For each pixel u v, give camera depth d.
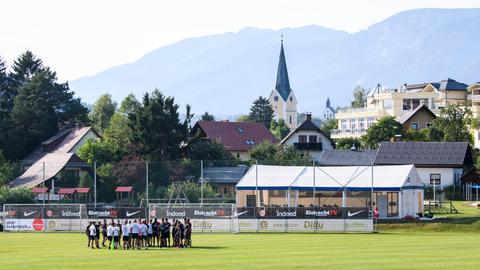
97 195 130.50
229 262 58.72
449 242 77.81
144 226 74.56
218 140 176.25
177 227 75.25
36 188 127.88
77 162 144.75
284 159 153.50
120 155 155.25
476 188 135.25
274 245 75.62
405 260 58.69
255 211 99.25
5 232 103.25
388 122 189.12
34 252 70.31
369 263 56.84
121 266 56.72
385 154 153.62
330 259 60.16
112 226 74.81
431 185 145.75
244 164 140.38
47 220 104.00
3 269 55.25
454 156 148.62
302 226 98.38
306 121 195.12
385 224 101.38
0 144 177.50
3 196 120.75
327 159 161.75
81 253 68.69
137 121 158.38
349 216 97.50
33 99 182.50
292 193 116.38
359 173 113.69
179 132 160.12
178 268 55.00
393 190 108.94
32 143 177.75
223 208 99.06
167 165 132.50
